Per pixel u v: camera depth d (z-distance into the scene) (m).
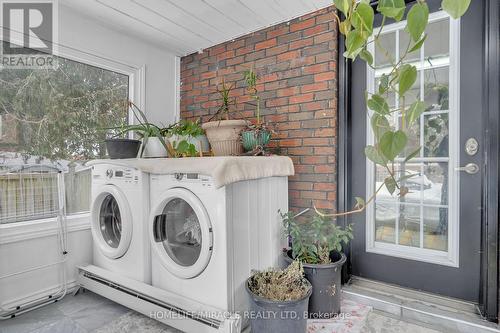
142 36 2.51
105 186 1.95
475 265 1.67
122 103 2.47
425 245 1.85
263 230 1.77
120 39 2.42
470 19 1.68
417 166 1.86
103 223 2.09
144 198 1.80
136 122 2.52
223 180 1.42
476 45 1.67
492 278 1.54
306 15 2.16
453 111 1.73
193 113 2.87
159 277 1.76
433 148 1.81
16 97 1.84
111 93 2.40
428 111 1.82
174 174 1.68
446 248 1.78
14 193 1.82
